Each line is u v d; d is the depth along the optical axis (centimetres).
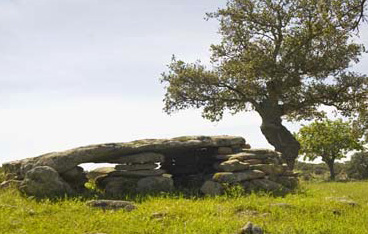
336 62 3309
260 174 1675
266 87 3416
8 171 1678
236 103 3675
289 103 3459
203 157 1961
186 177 1870
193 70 3562
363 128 3944
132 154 1656
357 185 2909
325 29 2423
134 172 1612
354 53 3338
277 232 995
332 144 6003
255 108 3512
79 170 1597
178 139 1831
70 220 1066
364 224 1120
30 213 1136
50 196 1359
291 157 3397
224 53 3634
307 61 3259
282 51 3394
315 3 3153
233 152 1906
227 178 1565
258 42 3550
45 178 1391
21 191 1399
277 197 1512
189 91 3547
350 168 6156
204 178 1797
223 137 1903
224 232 971
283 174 1834
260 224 1057
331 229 1041
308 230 1019
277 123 3416
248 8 3475
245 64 3394
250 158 1800
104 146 1568
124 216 1104
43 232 952
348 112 3475
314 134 6147
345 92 3403
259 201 1347
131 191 1554
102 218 1077
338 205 1344
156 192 1534
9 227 990
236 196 1479
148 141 1736
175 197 1447
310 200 1422
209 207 1245
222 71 3572
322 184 3136
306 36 3247
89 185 1764
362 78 3403
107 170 1797
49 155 1546
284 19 3338
